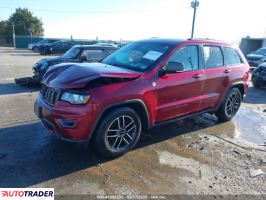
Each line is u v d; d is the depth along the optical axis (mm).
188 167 4043
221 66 5656
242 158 4453
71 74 3959
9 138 4742
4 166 3787
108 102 3771
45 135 4918
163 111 4566
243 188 3588
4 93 8320
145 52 4773
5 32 71750
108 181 3557
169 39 5125
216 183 3660
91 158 4121
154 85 4277
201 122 6117
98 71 3943
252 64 19406
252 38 28219
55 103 3811
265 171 4066
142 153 4406
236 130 5781
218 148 4789
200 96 5207
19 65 17188
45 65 9109
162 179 3678
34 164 3875
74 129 3672
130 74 4066
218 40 5816
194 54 5051
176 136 5207
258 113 7281
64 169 3789
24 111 6355
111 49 9797
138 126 4289
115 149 4105
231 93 6031
